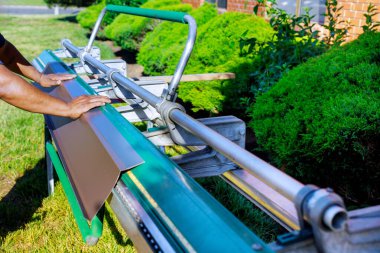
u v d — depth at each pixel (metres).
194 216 0.95
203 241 0.87
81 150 1.58
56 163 2.37
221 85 4.12
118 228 2.70
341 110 2.20
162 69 5.44
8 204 3.16
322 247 0.78
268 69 3.70
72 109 1.71
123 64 3.14
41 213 2.99
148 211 1.06
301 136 2.38
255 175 0.97
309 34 3.85
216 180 3.19
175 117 1.38
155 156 1.25
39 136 4.54
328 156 2.27
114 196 1.24
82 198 1.35
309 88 2.56
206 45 4.74
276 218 1.35
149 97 1.57
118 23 9.34
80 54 2.85
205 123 1.62
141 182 1.17
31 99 1.61
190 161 1.53
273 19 3.91
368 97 2.23
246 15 4.89
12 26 18.53
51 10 30.81
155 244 0.97
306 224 0.82
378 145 2.16
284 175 0.90
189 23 1.62
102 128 1.55
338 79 2.52
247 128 4.26
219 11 8.18
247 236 0.84
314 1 5.85
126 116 2.10
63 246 2.58
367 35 2.84
